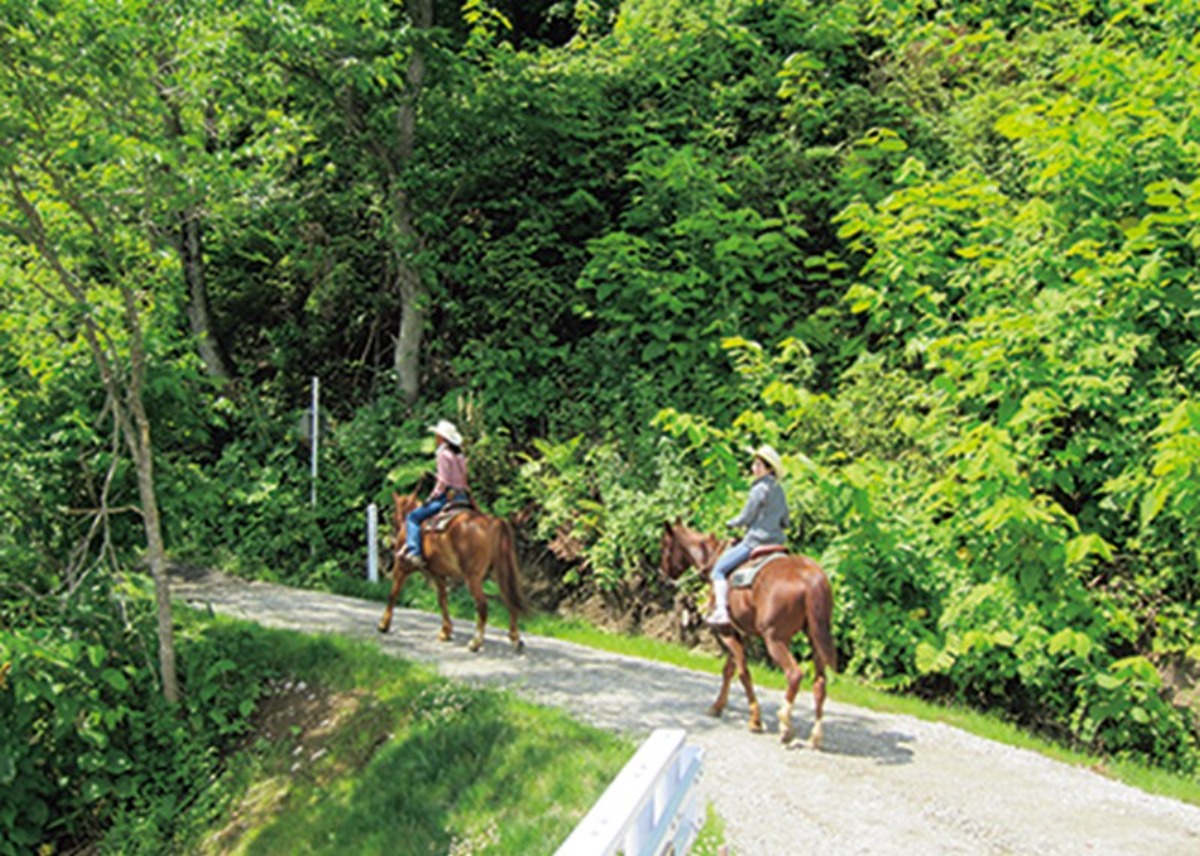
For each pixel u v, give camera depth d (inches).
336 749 405.4
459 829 323.9
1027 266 515.5
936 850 289.6
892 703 453.4
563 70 768.3
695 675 479.2
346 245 810.2
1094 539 436.1
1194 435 421.1
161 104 414.0
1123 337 472.7
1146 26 663.1
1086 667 434.6
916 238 565.3
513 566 496.1
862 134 685.9
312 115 702.5
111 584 446.0
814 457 542.9
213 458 780.0
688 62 772.0
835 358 609.0
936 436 515.8
